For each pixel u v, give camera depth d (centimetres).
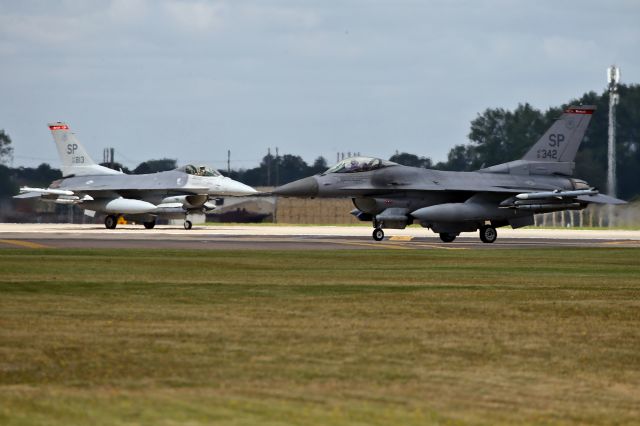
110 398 3588
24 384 3831
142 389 3759
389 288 7488
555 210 17300
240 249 13188
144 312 5834
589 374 4188
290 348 4647
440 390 3834
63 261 10188
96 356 4397
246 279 8169
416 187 16900
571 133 17988
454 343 4850
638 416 3497
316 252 12594
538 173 17900
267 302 6431
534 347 4775
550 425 3322
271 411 3406
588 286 7794
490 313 5969
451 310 6094
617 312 6062
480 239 17675
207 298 6638
